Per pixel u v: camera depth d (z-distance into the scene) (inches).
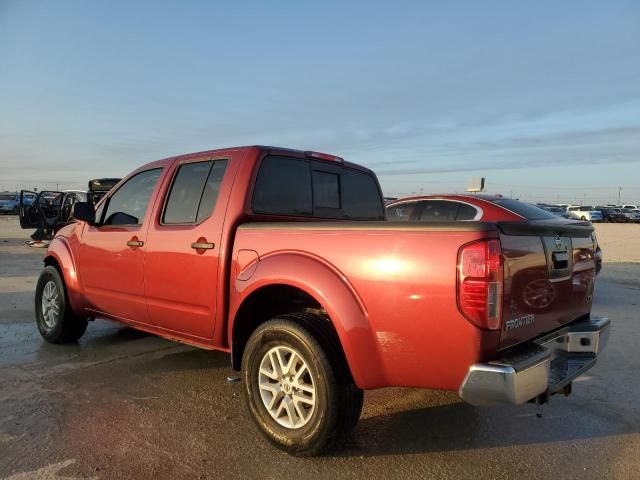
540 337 132.4
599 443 145.5
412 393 181.3
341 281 128.1
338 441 132.1
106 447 137.6
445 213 311.4
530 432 151.9
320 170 186.1
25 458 130.8
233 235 155.6
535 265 127.4
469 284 111.7
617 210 2112.5
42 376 190.2
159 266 175.2
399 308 119.6
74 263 215.9
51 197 706.8
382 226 124.1
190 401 169.3
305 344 130.6
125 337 245.1
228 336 155.7
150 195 191.9
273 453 136.6
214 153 172.4
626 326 283.1
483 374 111.3
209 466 129.6
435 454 137.8
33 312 293.9
